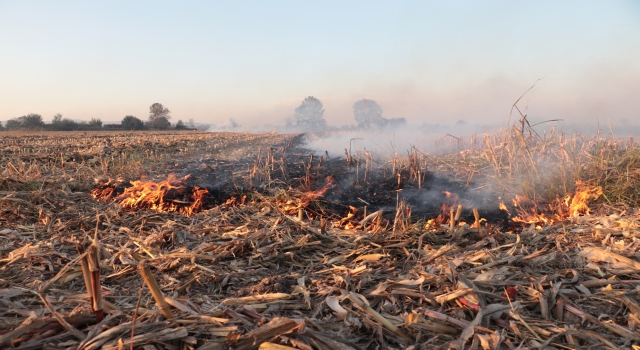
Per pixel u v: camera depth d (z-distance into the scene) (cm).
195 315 226
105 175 819
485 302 259
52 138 2373
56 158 1088
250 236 398
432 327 230
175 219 501
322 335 212
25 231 437
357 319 234
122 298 270
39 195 569
